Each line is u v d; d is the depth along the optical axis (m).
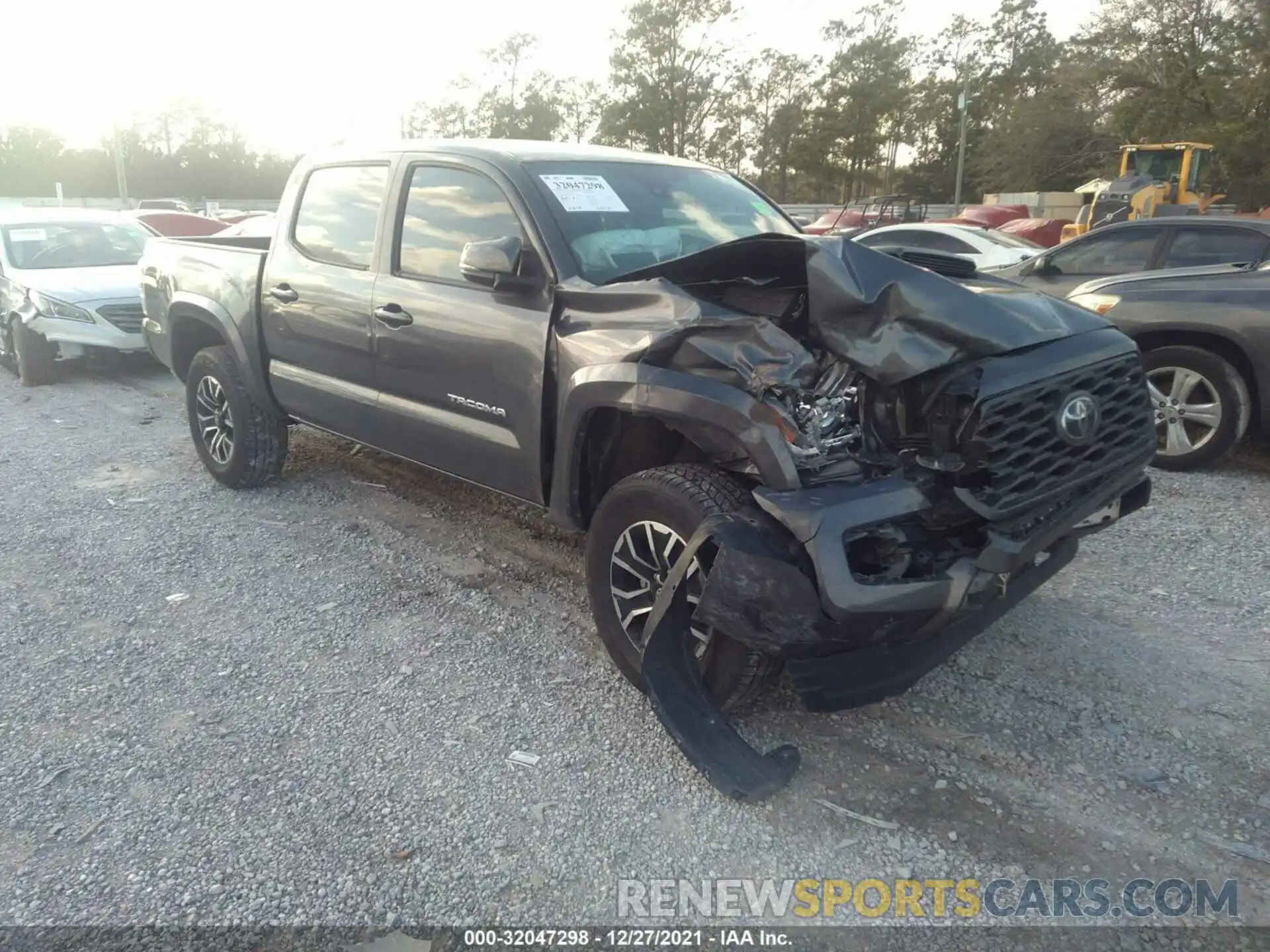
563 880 2.70
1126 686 3.58
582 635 4.08
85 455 6.96
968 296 2.97
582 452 3.65
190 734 3.38
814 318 3.04
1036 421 2.96
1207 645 3.87
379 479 6.19
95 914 2.57
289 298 5.06
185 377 6.33
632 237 4.04
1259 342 5.66
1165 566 4.62
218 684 3.71
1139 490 3.55
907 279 2.96
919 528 2.91
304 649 3.98
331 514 5.58
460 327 4.07
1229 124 36.69
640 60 55.91
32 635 4.14
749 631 2.79
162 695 3.64
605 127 57.88
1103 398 3.21
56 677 3.78
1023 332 2.99
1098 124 46.28
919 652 2.97
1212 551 4.78
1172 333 6.06
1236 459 6.40
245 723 3.45
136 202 55.97
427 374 4.30
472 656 3.91
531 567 4.80
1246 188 37.47
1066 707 3.46
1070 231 21.80
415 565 4.84
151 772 3.17
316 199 5.11
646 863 2.76
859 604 2.70
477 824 2.91
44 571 4.83
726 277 3.56
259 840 2.85
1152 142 40.84
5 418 8.19
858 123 60.69
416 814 2.96
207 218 16.19
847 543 2.78
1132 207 22.08
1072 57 44.34
